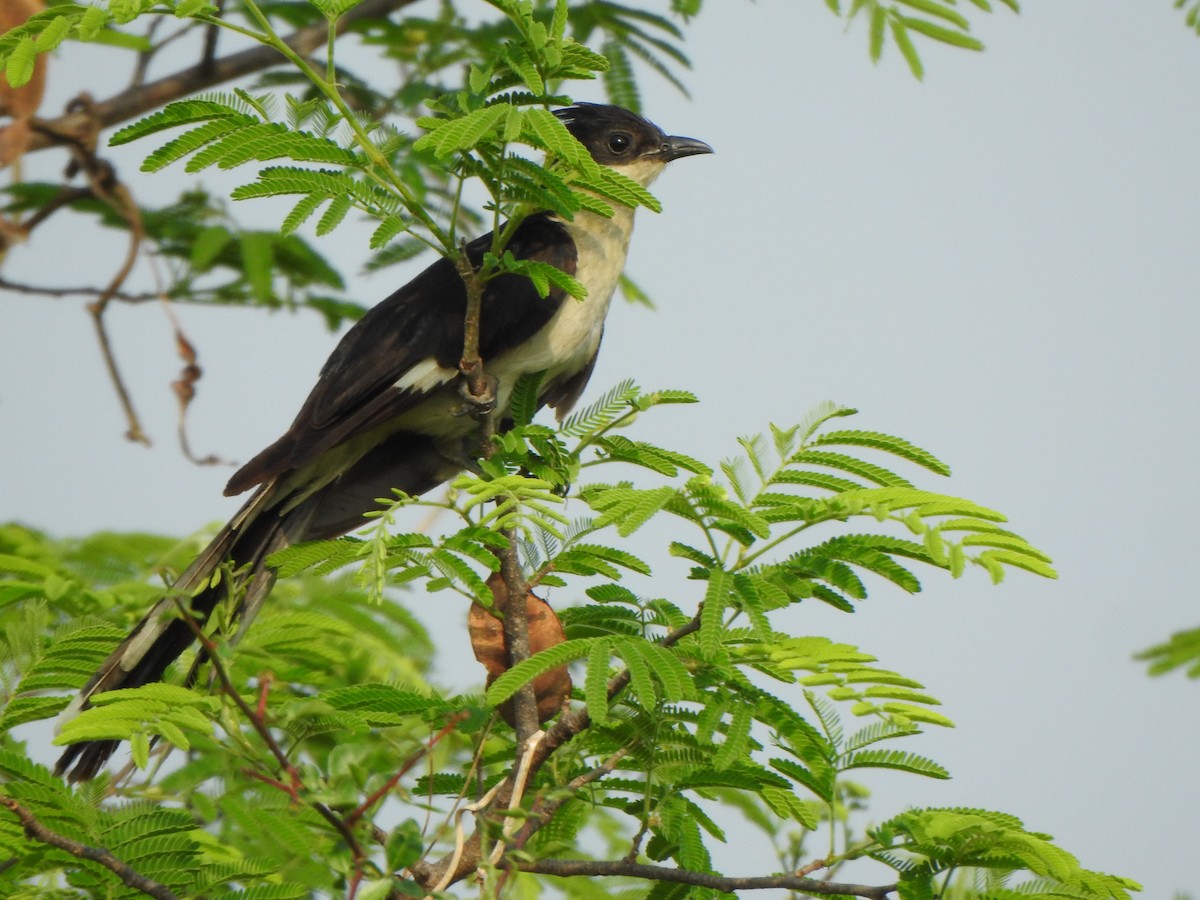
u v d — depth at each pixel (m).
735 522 6.45
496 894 5.82
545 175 7.03
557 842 7.17
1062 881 6.33
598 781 7.10
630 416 7.54
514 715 6.84
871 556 6.46
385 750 6.16
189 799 7.24
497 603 7.04
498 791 6.71
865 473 6.66
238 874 6.48
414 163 10.95
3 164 11.02
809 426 6.84
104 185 11.79
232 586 7.12
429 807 5.93
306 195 7.10
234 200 7.09
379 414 9.80
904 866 6.62
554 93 7.18
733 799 8.66
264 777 5.63
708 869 6.93
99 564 8.50
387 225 7.18
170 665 7.68
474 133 6.52
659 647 6.41
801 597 6.45
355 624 8.94
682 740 7.00
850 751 6.79
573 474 7.43
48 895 6.66
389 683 6.95
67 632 7.56
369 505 10.09
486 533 6.77
